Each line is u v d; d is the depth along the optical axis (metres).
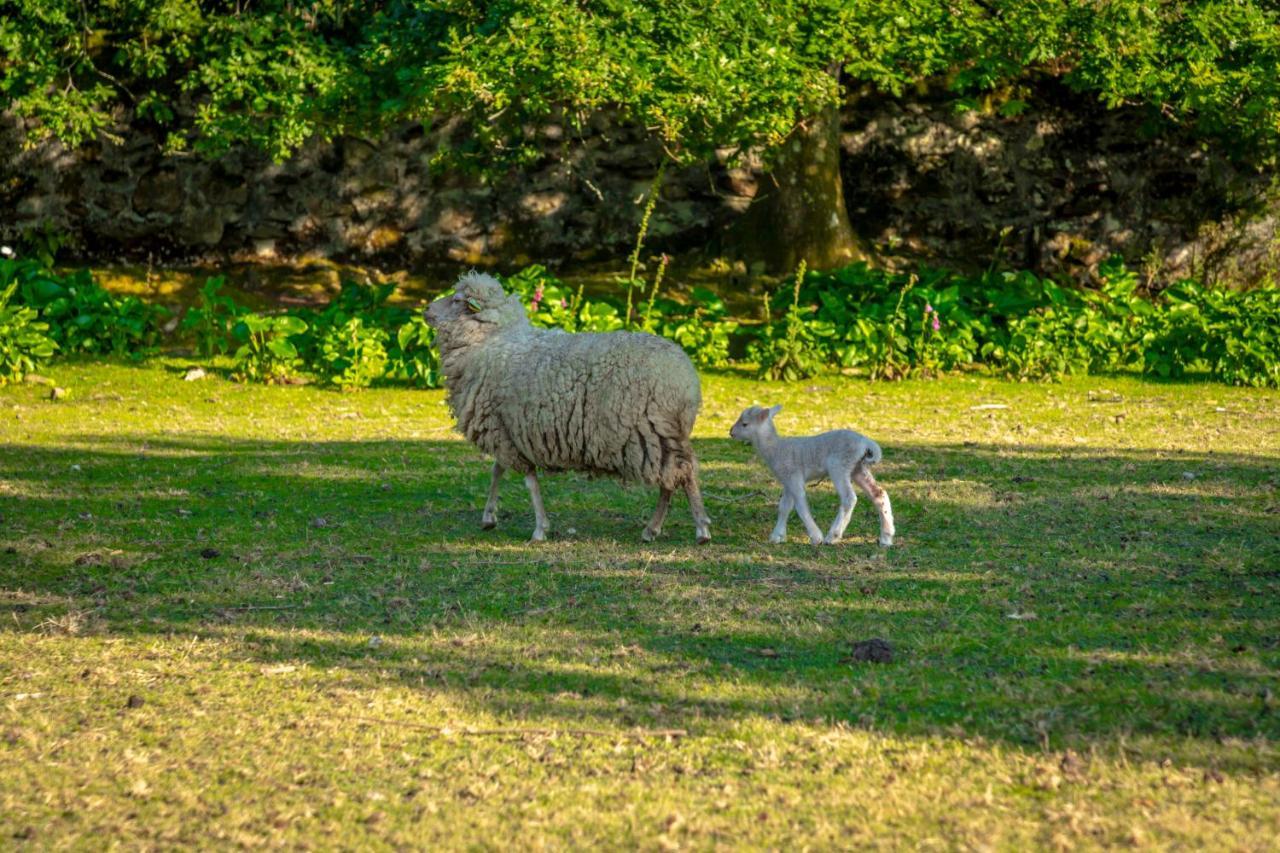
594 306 21.77
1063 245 26.67
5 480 13.80
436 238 26.36
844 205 25.62
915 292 21.78
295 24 21.62
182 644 8.48
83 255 25.70
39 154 25.39
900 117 26.86
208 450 15.77
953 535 11.12
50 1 20.55
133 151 25.58
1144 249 26.62
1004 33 20.81
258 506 12.72
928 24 21.06
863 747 6.47
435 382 20.45
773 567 10.12
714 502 12.82
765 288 24.58
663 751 6.55
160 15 20.42
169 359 21.83
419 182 26.25
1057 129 26.80
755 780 6.14
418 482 13.91
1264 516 11.50
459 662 8.02
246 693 7.54
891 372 21.11
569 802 5.97
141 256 25.83
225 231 25.91
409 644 8.40
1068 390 20.22
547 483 13.88
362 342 20.50
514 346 11.09
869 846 5.42
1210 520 11.41
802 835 5.55
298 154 25.88
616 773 6.30
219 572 10.27
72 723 7.10
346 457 15.31
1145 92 21.12
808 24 20.78
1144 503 12.17
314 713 7.21
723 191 26.64
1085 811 5.63
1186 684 7.14
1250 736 6.39
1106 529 11.19
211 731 6.96
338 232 26.14
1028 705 6.95
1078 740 6.43
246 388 20.30
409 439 16.62
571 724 6.95
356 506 12.73
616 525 11.86
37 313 21.75
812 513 12.20
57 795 6.18
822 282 23.12
